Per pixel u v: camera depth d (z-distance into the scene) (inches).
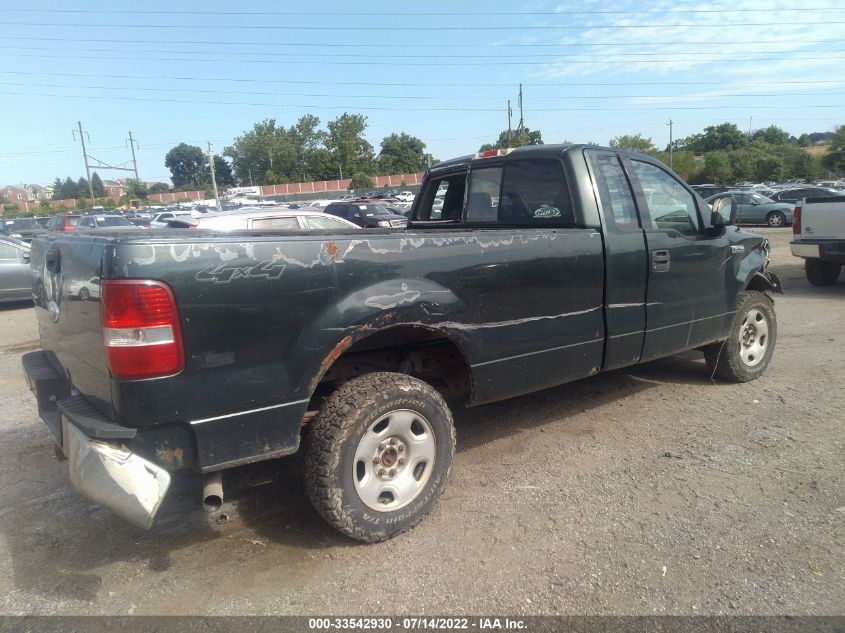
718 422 187.3
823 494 142.3
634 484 149.6
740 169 2815.0
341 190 3366.1
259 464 167.5
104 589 113.9
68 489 155.6
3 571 120.2
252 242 110.5
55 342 133.9
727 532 127.8
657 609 105.4
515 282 146.9
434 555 122.5
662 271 180.2
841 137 2731.3
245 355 110.6
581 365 165.0
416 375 155.7
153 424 104.2
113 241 102.4
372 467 125.0
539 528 131.3
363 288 123.0
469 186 199.6
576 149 171.3
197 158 4758.9
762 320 223.9
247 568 119.6
